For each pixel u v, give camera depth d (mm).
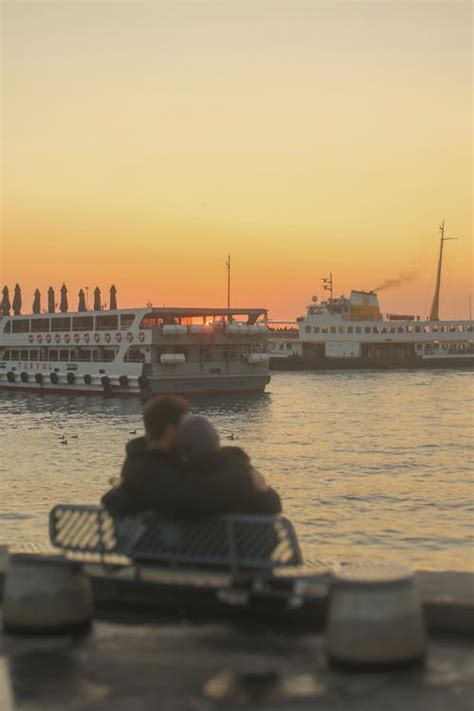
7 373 82875
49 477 30766
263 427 49531
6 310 130000
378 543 19766
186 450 7863
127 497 8102
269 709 6223
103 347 74438
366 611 6871
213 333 70938
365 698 6371
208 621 8180
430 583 8086
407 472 31344
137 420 53469
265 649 7406
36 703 6410
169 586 7988
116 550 8281
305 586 7578
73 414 58281
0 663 7238
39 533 21188
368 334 139250
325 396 77250
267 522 7609
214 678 6812
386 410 61531
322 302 144250
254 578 7652
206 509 7746
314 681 6703
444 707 6191
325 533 20844
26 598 7922
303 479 29766
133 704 6355
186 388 71062
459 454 36531
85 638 7797
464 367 144500
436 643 7383
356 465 33375
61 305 124438
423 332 139875
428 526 21594
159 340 69062
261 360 73375
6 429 48750
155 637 7773
